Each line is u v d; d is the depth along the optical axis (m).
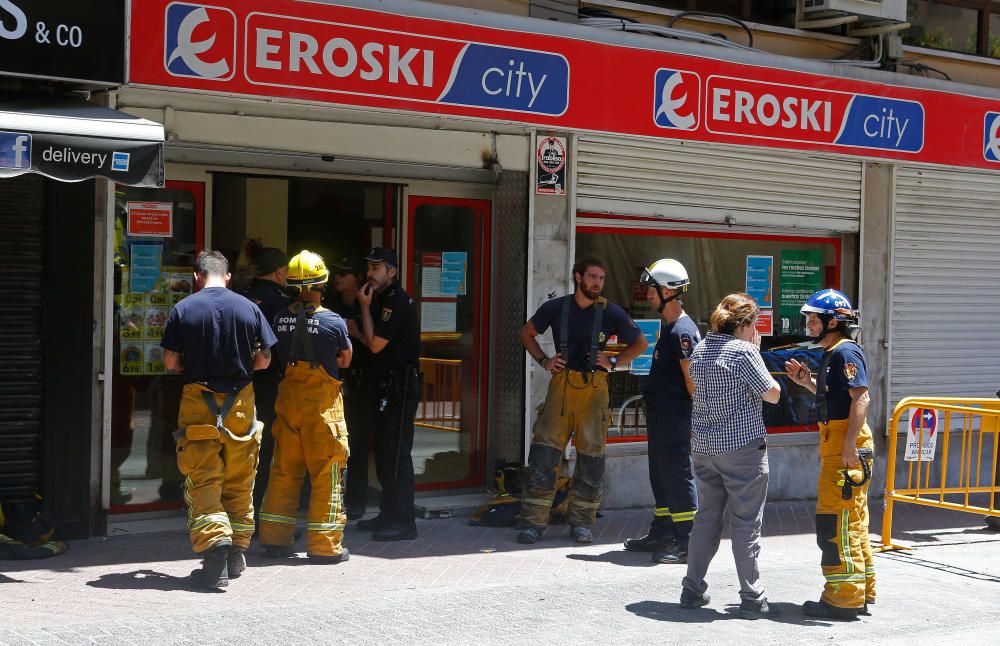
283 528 7.43
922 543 9.21
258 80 7.79
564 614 6.46
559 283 9.47
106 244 7.64
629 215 9.85
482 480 9.68
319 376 7.22
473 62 8.65
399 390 8.05
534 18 9.08
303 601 6.45
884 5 10.88
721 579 7.47
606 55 9.32
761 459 6.49
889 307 11.28
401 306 7.99
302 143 8.38
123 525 8.14
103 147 6.41
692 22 10.50
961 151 11.52
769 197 10.54
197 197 8.34
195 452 6.60
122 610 6.10
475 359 9.62
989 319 12.09
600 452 8.36
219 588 6.57
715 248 10.50
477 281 9.59
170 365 6.65
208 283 6.80
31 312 7.46
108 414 7.72
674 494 7.74
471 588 6.93
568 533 8.68
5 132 6.14
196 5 7.53
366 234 9.11
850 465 6.55
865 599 6.83
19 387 7.44
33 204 7.42
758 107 10.16
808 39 11.21
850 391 6.55
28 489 7.52
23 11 6.88
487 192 9.57
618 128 9.43
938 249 11.66
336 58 8.05
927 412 9.16
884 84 10.91
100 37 7.14
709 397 6.56
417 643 5.77
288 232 8.80
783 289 10.93
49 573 6.86
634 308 10.05
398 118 8.73
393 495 8.12
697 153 10.09
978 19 12.45
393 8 8.25
